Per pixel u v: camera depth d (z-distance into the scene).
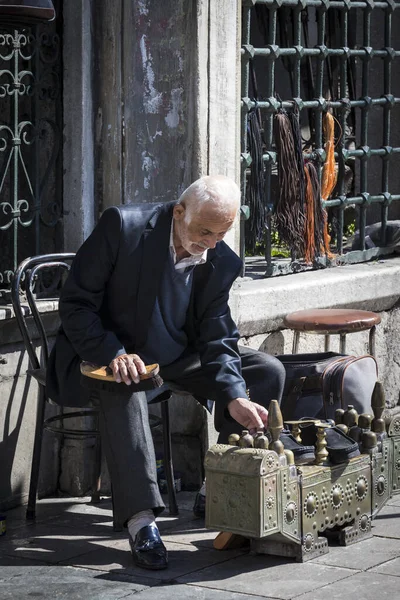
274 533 4.27
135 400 4.40
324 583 4.15
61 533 4.88
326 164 6.73
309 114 8.92
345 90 6.88
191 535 4.83
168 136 5.45
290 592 4.06
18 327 5.22
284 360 5.53
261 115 6.61
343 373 5.25
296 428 4.66
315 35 9.54
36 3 4.88
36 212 5.41
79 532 4.89
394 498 5.34
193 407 5.59
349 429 4.82
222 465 4.24
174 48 5.38
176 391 4.95
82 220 5.52
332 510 4.51
